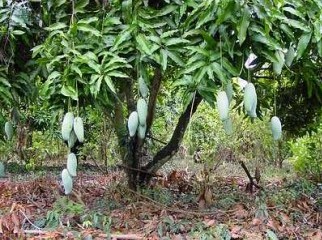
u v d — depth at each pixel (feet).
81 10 7.84
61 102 7.62
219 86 6.81
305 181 14.07
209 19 6.21
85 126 21.52
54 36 7.37
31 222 9.36
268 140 25.96
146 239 8.52
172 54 6.98
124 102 12.62
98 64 6.98
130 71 7.95
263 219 9.48
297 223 10.00
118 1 7.57
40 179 16.43
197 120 26.55
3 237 8.63
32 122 23.88
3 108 8.80
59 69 7.22
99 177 18.60
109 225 9.05
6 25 7.97
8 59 8.37
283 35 6.63
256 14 6.09
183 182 14.07
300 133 14.20
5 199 12.37
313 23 6.46
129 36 7.18
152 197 11.83
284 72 11.02
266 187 14.21
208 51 6.36
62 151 26.32
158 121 22.48
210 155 24.27
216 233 8.66
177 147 12.42
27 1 8.13
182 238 8.54
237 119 23.82
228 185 15.19
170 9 7.41
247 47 6.32
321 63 9.18
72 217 9.41
